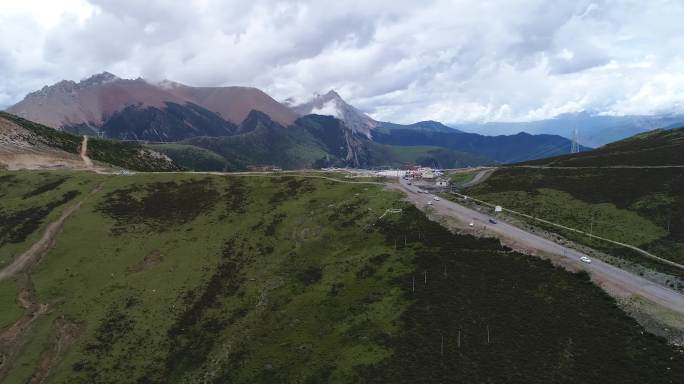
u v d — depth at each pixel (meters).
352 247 109.69
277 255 112.00
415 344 70.94
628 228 107.56
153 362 83.50
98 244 115.75
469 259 91.50
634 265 88.50
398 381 64.69
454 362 65.31
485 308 75.44
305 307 90.94
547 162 174.12
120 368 82.00
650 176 129.62
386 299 84.88
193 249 115.81
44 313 94.69
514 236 101.00
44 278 103.62
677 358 59.75
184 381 79.06
